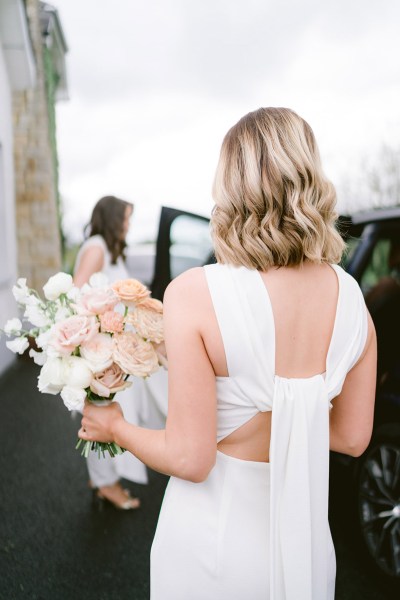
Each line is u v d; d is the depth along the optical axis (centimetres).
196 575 121
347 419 131
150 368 134
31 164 976
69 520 328
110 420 133
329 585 128
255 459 121
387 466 271
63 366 131
